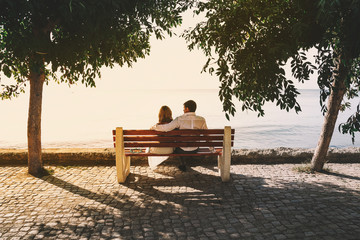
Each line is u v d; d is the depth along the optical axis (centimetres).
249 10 348
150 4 464
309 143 2820
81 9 342
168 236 315
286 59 326
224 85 377
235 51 373
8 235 316
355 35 304
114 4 363
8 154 596
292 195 424
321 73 358
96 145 2623
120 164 481
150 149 511
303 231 319
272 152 620
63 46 415
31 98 518
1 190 451
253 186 466
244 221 347
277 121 4656
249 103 411
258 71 350
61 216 363
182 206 394
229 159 483
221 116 5381
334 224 331
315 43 340
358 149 631
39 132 530
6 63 412
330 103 522
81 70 451
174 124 489
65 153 605
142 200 415
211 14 381
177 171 552
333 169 556
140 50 573
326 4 292
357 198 405
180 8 502
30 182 489
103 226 338
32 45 371
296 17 350
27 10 362
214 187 465
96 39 404
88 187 468
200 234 319
